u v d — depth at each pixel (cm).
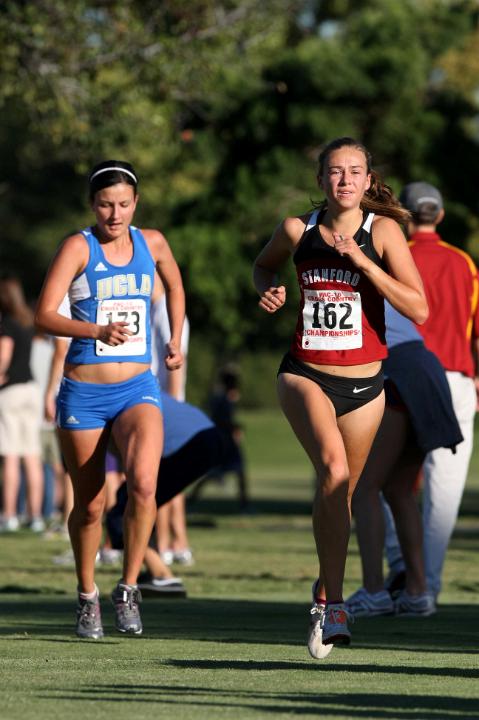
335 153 2064
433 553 2938
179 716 1487
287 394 2070
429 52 12588
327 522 1998
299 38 13300
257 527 5866
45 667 1914
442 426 2744
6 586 3347
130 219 2242
